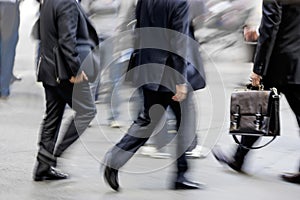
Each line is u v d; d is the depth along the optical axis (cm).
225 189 513
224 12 1220
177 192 503
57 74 505
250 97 532
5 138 690
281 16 521
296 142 682
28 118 810
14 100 938
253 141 556
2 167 567
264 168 580
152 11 483
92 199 480
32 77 1098
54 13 503
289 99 547
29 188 505
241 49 1248
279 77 532
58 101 525
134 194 494
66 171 554
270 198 491
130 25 613
